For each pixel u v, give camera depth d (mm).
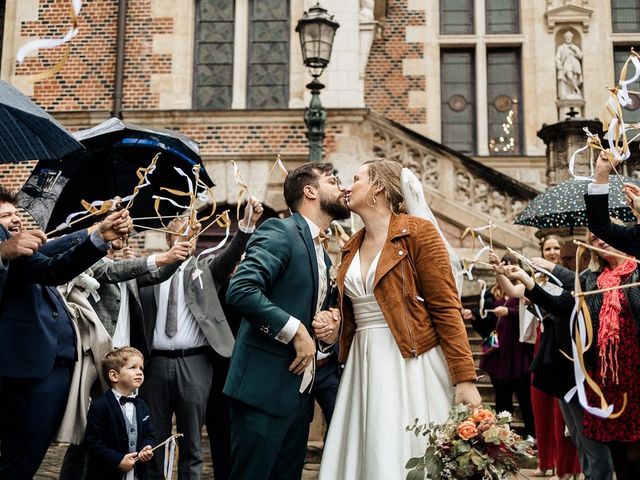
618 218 6285
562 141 11664
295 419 3738
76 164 6176
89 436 4863
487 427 3387
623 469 4547
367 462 3572
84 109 13898
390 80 16906
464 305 12352
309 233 3961
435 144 13398
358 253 3945
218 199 13250
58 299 4770
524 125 16953
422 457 3436
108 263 5270
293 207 4125
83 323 5152
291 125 13375
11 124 4125
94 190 6410
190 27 14305
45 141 4121
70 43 14094
